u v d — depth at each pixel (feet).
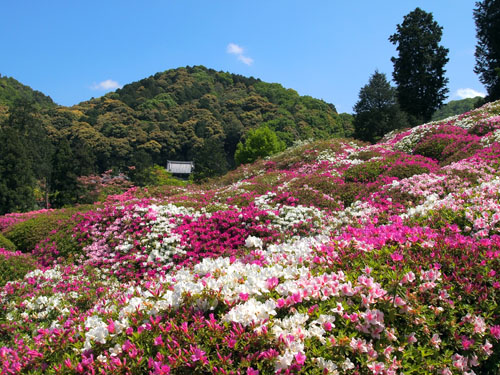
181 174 223.92
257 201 31.14
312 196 30.50
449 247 12.02
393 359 8.51
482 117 53.21
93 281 21.94
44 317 17.17
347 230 14.85
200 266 12.40
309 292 9.75
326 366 7.95
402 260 11.19
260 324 8.75
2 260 23.34
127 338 9.39
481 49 106.73
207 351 8.32
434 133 50.88
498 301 10.38
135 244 25.72
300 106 285.23
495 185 18.07
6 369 9.66
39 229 36.81
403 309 9.57
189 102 303.27
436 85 120.37
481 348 9.38
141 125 242.58
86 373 8.64
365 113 139.03
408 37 120.98
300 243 14.62
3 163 87.61
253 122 265.13
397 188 28.48
